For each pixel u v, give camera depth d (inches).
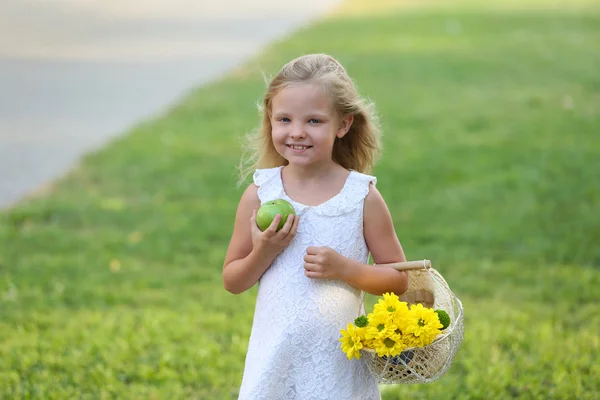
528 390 238.2
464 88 709.3
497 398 235.1
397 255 176.1
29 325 287.0
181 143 542.6
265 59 829.2
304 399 168.4
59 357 261.7
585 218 391.9
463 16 1141.1
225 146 537.3
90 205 424.2
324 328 168.2
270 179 176.4
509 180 453.1
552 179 455.8
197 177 472.1
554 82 727.7
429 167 483.8
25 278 331.0
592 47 887.7
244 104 650.8
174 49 888.9
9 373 249.3
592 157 495.2
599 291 310.5
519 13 1165.1
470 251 358.9
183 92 695.1
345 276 167.5
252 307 304.8
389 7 1253.7
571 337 272.7
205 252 366.3
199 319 291.9
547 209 406.3
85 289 322.0
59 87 708.7
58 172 480.4
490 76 754.8
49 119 603.5
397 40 946.1
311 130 167.9
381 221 174.1
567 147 520.7
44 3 1206.3
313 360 168.2
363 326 161.9
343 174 175.3
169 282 331.6
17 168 486.0
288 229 166.6
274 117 171.3
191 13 1163.9
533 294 312.2
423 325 158.9
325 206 171.5
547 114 615.5
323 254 165.5
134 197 440.5
